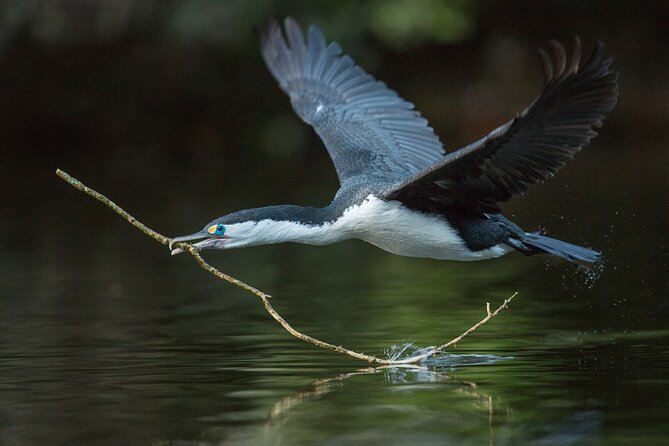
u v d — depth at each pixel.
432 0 27.09
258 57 30.14
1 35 27.44
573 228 16.22
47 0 27.27
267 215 9.66
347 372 9.30
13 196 23.17
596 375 8.96
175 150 30.16
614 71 8.33
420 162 11.44
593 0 31.47
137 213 19.75
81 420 7.89
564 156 8.73
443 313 11.83
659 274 13.48
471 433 7.43
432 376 9.09
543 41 31.20
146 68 29.84
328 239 9.84
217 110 30.62
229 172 26.17
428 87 30.59
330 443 7.26
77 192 23.52
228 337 10.77
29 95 29.70
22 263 15.82
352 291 13.44
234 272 15.20
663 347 9.92
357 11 27.61
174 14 27.73
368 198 9.69
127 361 9.76
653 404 8.05
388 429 7.56
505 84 30.41
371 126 11.83
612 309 11.74
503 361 9.57
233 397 8.48
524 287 13.47
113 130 30.14
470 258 9.99
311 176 24.94
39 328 11.30
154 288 13.89
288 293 13.38
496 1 31.17
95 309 12.41
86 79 29.84
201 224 18.19
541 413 7.88
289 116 30.69
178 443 7.34
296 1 27.53
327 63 12.58
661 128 29.62
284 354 10.00
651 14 31.45
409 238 9.81
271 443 7.30
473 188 9.32
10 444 7.36
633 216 17.30
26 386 8.89
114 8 27.56
